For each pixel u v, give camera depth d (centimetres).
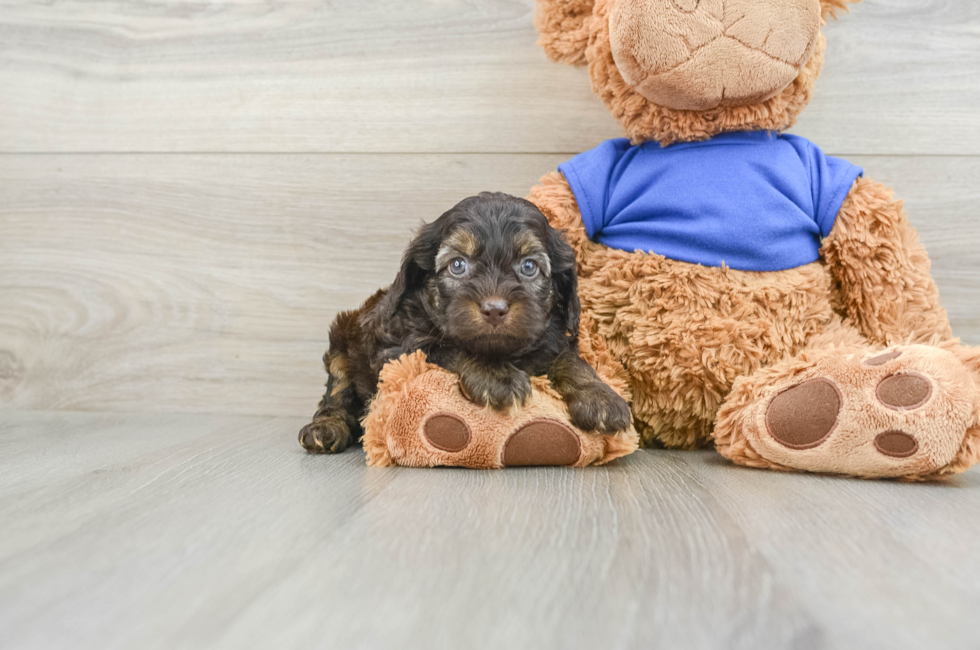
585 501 179
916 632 104
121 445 263
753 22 230
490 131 328
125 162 343
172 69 340
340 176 335
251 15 336
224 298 342
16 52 345
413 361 230
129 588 120
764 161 259
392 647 99
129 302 345
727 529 154
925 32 309
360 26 331
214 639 102
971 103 309
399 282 243
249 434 289
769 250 253
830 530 153
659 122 260
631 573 127
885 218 254
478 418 220
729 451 230
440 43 328
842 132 313
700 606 113
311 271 338
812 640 101
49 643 101
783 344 251
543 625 106
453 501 179
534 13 304
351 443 271
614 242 268
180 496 184
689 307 253
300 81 335
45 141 346
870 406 206
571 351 244
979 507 175
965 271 311
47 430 296
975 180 310
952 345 227
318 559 134
